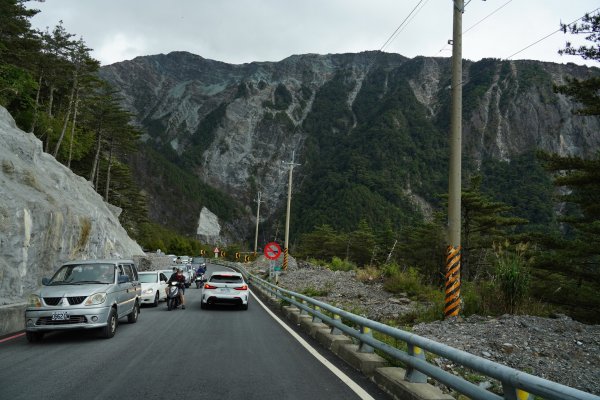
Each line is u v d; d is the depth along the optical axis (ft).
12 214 58.59
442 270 154.61
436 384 23.00
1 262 53.72
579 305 75.61
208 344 31.60
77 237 79.10
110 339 33.30
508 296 41.73
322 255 312.71
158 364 24.56
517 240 87.25
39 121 163.53
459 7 45.57
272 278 94.79
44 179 86.58
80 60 172.14
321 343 33.04
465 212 143.43
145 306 63.36
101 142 217.97
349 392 19.56
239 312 55.72
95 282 35.50
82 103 191.83
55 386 19.66
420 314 48.11
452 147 44.29
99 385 19.90
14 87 140.05
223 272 60.59
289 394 19.02
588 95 70.64
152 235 332.19
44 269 66.69
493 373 11.95
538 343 31.40
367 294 71.56
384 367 21.94
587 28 68.64
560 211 510.58
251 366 24.53
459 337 33.58
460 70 45.03
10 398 17.75
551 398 9.61
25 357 26.40
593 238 87.66
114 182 253.44
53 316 31.12
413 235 217.36
